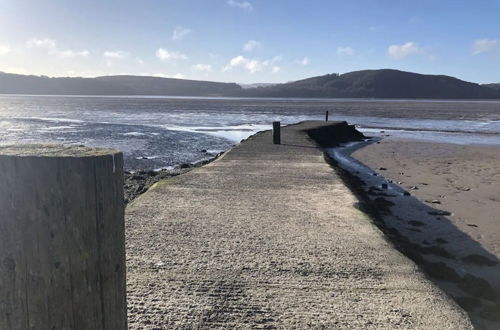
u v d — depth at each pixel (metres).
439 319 4.00
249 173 11.31
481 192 13.44
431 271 6.58
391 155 22.08
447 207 11.45
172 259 5.23
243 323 3.86
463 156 21.89
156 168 17.69
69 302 1.64
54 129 31.64
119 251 1.83
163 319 3.88
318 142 24.20
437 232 9.31
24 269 1.58
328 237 6.17
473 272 7.11
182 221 6.81
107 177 1.71
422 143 27.59
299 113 60.62
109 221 1.75
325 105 96.44
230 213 7.35
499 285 6.57
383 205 11.09
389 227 8.85
